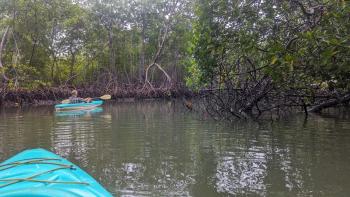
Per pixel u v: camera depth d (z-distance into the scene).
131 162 6.79
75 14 31.48
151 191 5.17
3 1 27.81
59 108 18.91
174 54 36.88
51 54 32.03
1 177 4.05
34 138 9.48
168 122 12.43
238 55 9.83
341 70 7.25
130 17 35.50
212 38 7.98
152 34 36.12
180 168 6.35
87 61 35.59
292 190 5.15
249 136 9.27
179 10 35.19
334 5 6.16
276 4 7.80
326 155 7.04
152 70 37.31
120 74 36.28
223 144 8.30
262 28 7.93
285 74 8.33
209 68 10.07
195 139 8.98
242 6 7.64
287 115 13.49
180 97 30.06
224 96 14.69
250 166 6.40
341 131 9.67
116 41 36.28
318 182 5.46
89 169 6.34
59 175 4.04
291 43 6.84
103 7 33.97
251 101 13.02
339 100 11.94
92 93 30.09
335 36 5.78
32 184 3.74
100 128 11.20
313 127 10.49
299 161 6.66
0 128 11.54
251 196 4.93
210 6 7.94
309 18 7.18
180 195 5.02
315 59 6.73
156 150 7.77
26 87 26.06
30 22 29.30
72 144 8.57
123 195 5.04
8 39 27.30
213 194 5.02
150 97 30.88
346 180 5.52
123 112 17.08
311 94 12.19
